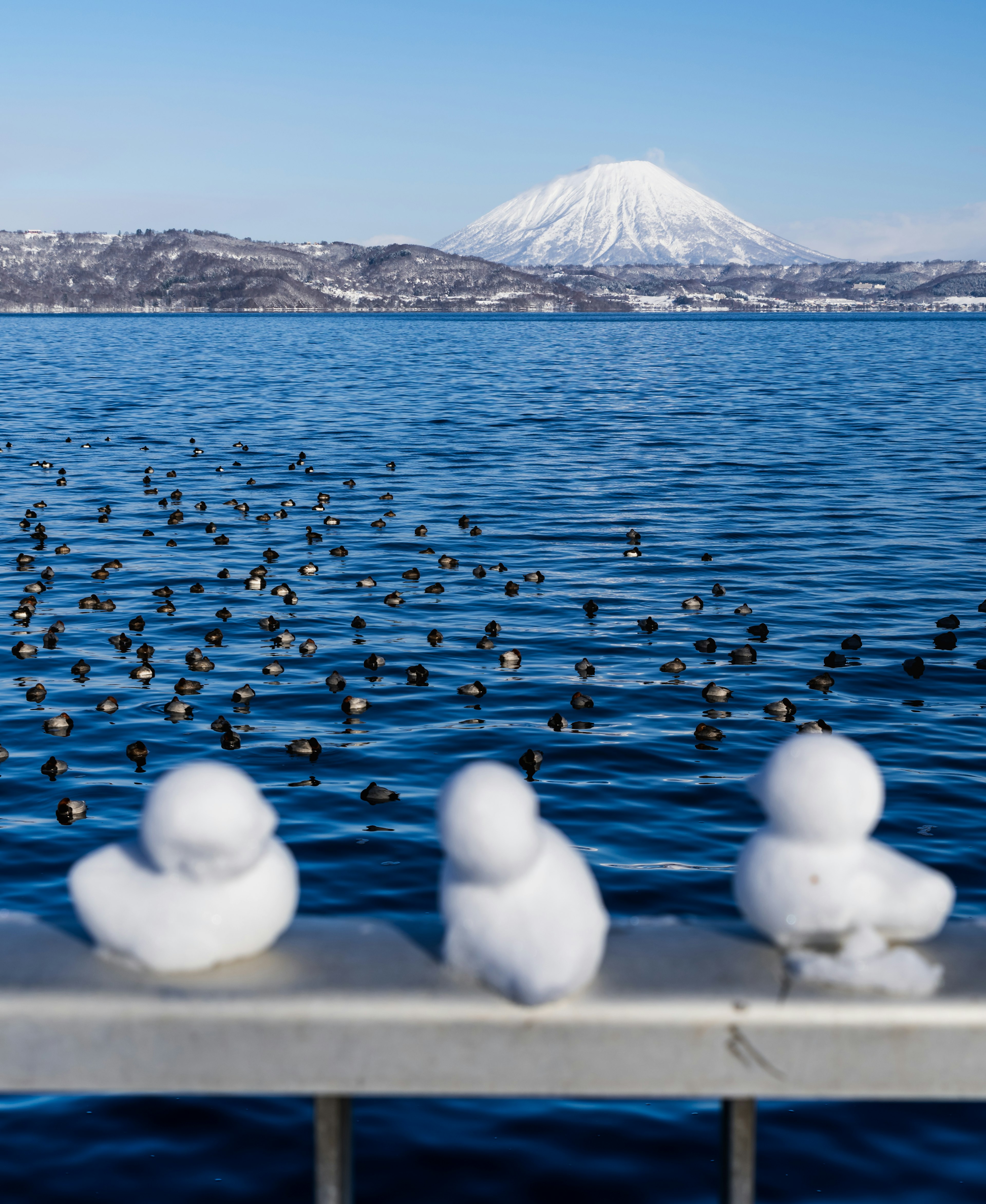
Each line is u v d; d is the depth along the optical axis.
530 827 2.65
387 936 2.89
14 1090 2.65
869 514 26.61
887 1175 6.51
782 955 2.81
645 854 10.05
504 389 63.28
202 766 2.80
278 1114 7.11
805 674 15.20
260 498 28.64
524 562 21.92
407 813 10.91
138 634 17.00
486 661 15.73
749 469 33.69
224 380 70.00
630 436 41.47
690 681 14.90
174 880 2.72
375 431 42.78
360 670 15.33
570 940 2.58
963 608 18.55
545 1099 7.27
